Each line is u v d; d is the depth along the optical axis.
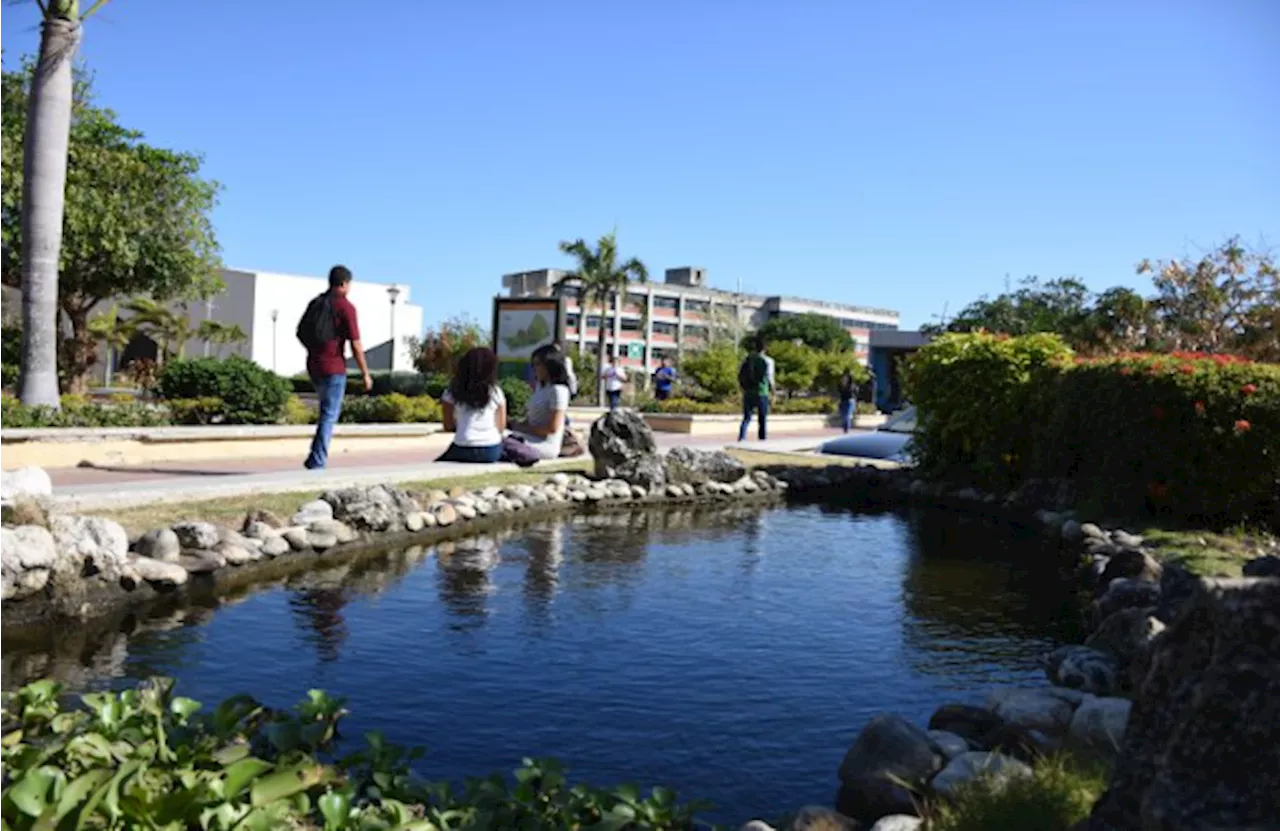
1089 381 11.04
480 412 11.62
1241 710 2.05
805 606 6.41
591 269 43.78
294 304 54.50
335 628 5.40
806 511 11.92
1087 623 6.10
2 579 4.94
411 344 48.91
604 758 3.73
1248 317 22.83
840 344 102.12
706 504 12.11
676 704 4.35
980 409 13.30
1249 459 9.45
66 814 2.36
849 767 3.44
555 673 4.73
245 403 15.67
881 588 7.14
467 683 4.53
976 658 5.28
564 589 6.62
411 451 15.77
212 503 8.09
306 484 9.27
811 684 4.71
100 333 30.08
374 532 7.95
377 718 4.04
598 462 12.52
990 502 12.95
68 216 21.70
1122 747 2.38
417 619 5.66
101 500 7.43
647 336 116.31
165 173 23.86
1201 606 2.21
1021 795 2.97
